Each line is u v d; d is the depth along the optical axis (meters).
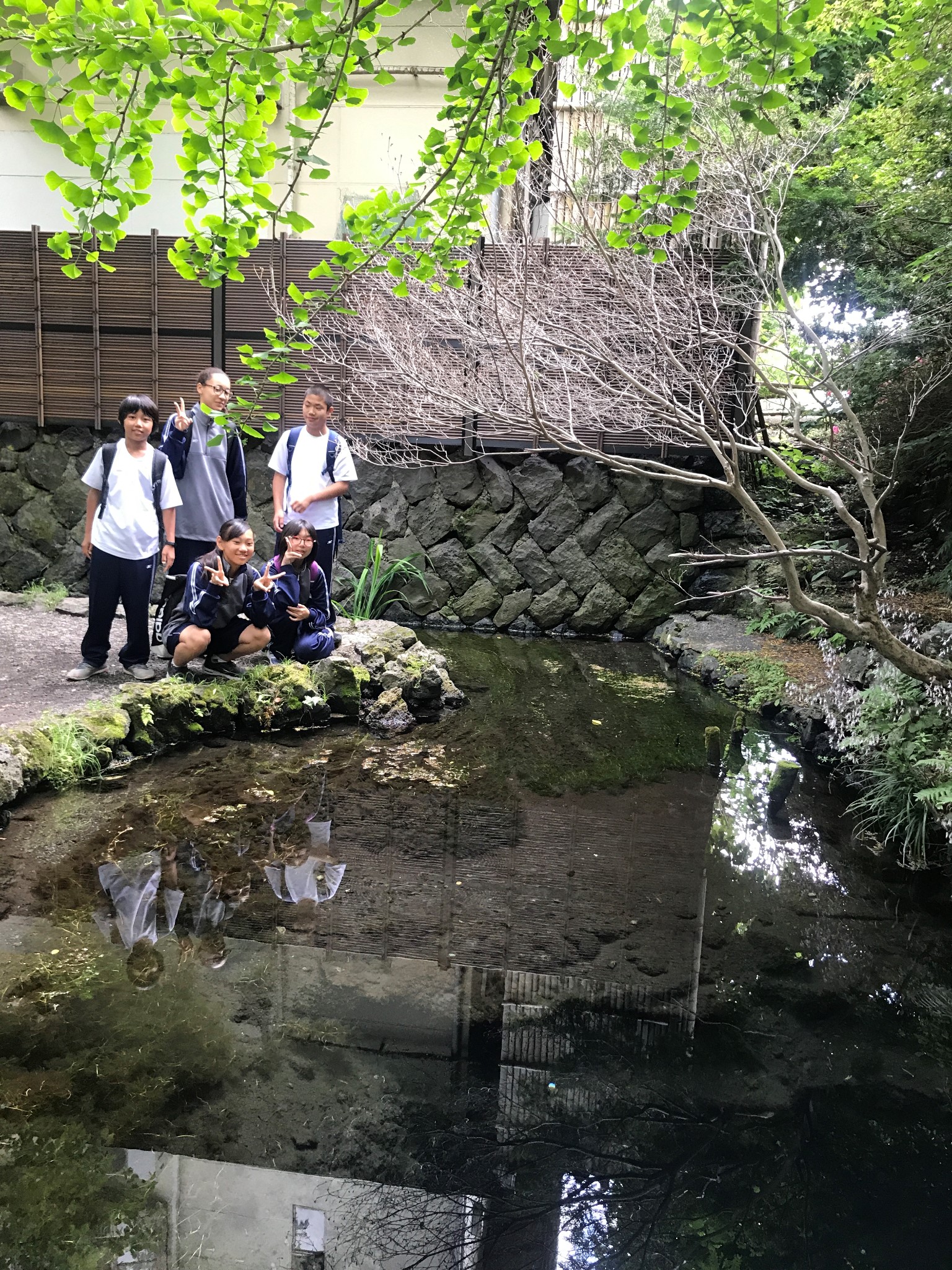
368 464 7.69
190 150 1.71
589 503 7.60
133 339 7.42
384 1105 2.21
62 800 3.98
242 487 5.30
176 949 2.88
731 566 7.50
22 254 7.31
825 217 5.97
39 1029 2.42
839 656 5.77
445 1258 1.76
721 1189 1.99
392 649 5.65
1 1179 1.92
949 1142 2.18
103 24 1.49
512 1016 2.62
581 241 6.02
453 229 2.08
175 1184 1.92
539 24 1.69
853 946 3.11
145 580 4.88
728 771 4.71
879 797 4.15
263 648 5.25
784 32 1.56
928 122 5.23
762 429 7.26
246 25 1.60
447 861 3.64
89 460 7.65
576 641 7.52
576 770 4.65
